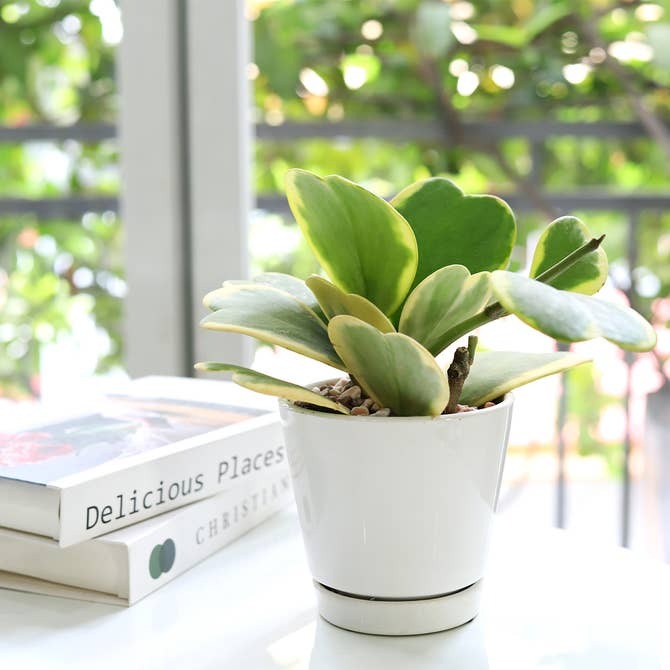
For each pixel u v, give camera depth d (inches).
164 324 47.1
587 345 71.7
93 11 66.6
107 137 68.1
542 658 19.2
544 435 74.4
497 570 24.4
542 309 15.0
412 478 18.6
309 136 73.8
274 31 73.5
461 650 19.5
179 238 46.7
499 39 72.7
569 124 74.2
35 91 67.6
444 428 18.4
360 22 73.6
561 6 72.6
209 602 21.9
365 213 18.9
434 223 20.9
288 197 19.1
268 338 18.9
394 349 17.7
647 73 73.4
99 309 67.6
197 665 18.8
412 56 73.8
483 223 20.9
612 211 70.9
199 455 24.0
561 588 23.2
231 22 44.3
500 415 19.2
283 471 27.5
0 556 22.6
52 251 67.4
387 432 18.3
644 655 19.4
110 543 21.5
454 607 20.2
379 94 74.9
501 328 69.9
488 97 75.4
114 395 30.7
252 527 26.7
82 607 21.6
